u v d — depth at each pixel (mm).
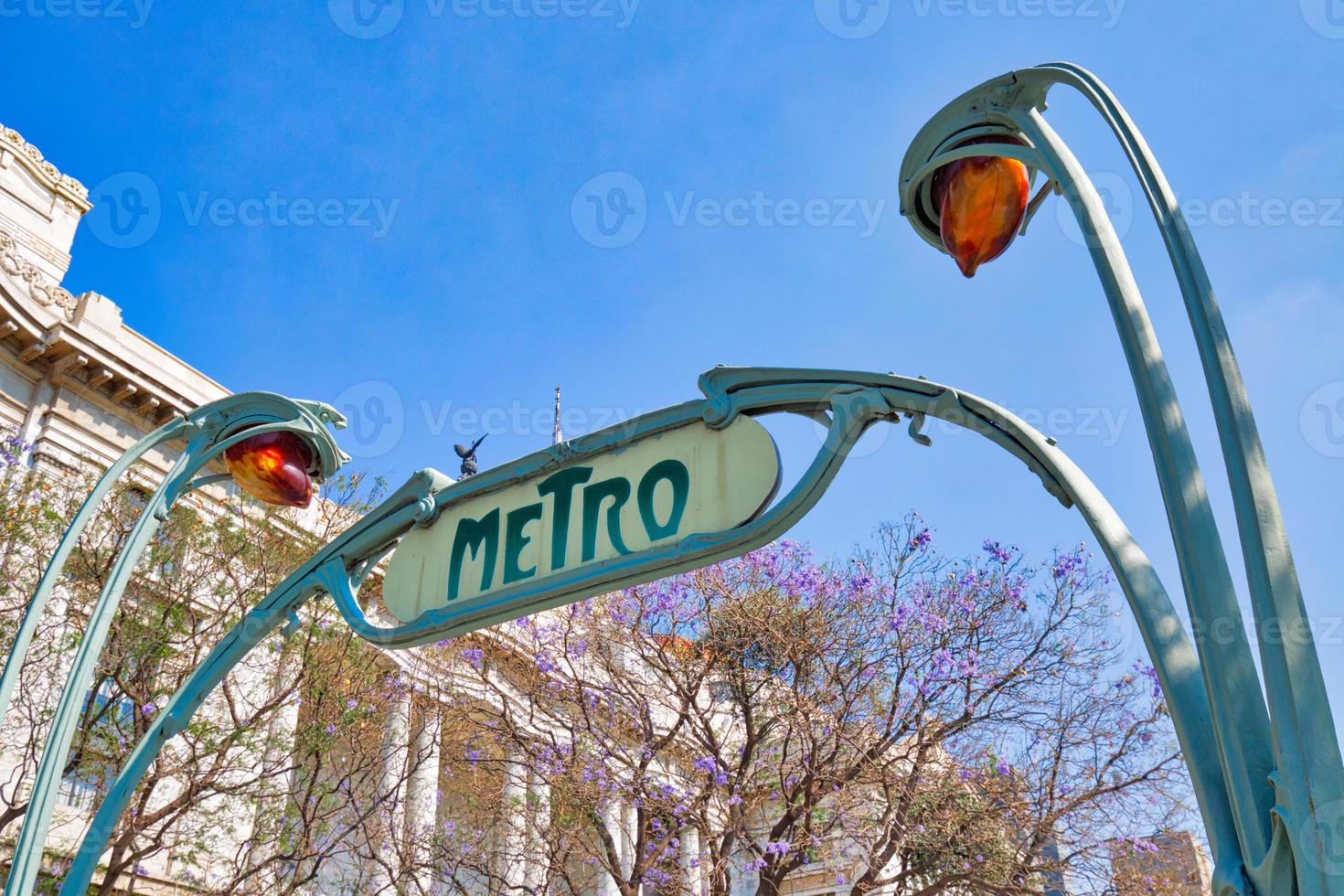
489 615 4051
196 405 25125
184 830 18578
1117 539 2748
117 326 24641
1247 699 2422
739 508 3562
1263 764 2357
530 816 19562
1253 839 2293
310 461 5898
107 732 18078
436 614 4164
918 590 19938
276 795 18703
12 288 22438
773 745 20359
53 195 28688
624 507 3850
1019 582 19719
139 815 17375
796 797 19281
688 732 22016
